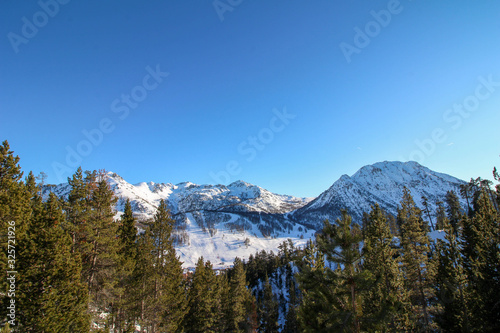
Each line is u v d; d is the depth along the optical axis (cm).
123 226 3462
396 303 1091
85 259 2520
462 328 2345
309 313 1279
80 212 2442
